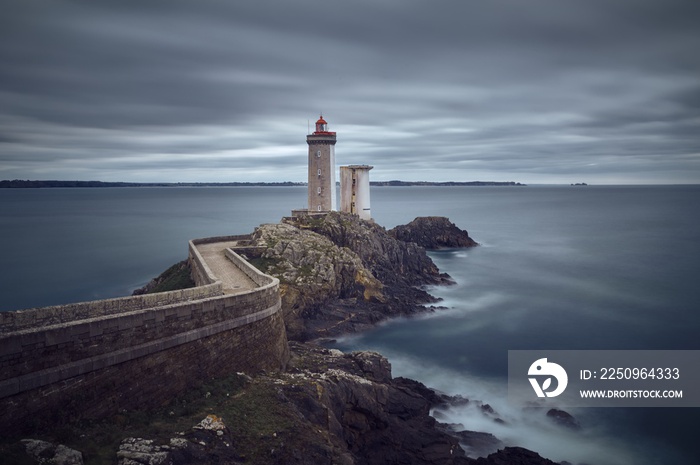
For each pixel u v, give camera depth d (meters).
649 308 64.56
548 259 102.50
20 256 104.69
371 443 29.05
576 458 31.28
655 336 53.62
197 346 23.25
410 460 28.23
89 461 15.63
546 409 37.56
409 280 76.38
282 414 22.95
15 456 14.14
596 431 34.50
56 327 16.97
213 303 24.56
